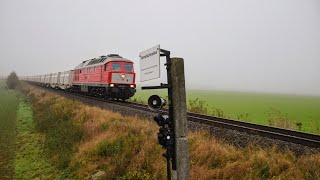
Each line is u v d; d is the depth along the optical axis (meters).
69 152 13.17
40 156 14.22
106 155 11.67
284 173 7.14
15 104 37.56
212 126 12.26
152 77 4.80
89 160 11.61
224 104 41.69
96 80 29.58
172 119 4.93
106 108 20.44
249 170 7.42
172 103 4.89
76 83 38.03
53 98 31.95
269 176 7.21
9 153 14.98
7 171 12.35
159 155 9.70
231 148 9.31
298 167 7.33
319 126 19.28
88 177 10.38
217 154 8.62
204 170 7.91
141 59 5.20
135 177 9.04
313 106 42.25
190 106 21.11
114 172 9.67
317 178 6.54
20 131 20.41
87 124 15.84
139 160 9.68
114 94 27.03
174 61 4.83
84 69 34.59
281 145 9.45
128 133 12.26
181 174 4.85
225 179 7.41
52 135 16.55
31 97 45.00
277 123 14.48
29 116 27.08
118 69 26.72
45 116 22.16
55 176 11.34
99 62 29.38
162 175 8.48
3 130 20.33
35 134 19.03
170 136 4.89
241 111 31.31
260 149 8.98
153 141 10.77
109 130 13.55
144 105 22.33
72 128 16.28
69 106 22.12
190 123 13.29
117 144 11.60
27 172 12.27
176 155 4.87
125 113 17.66
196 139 10.12
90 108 19.64
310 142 9.32
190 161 8.62
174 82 4.83
